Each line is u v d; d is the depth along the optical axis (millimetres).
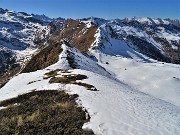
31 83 36969
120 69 103500
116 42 175000
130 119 17641
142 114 19422
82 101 21578
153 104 25125
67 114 18359
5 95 31344
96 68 79375
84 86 29078
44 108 20109
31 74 47375
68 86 28578
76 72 41000
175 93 70562
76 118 17500
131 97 25984
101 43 151250
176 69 107000
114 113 18562
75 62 68438
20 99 26312
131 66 109812
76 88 27219
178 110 25875
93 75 39312
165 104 28562
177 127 17266
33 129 16188
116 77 88062
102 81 34531
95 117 17484
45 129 16250
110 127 15805
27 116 18594
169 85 77375
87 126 15977
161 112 21641
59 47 93250
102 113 18266
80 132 15352
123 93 27516
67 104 20531
